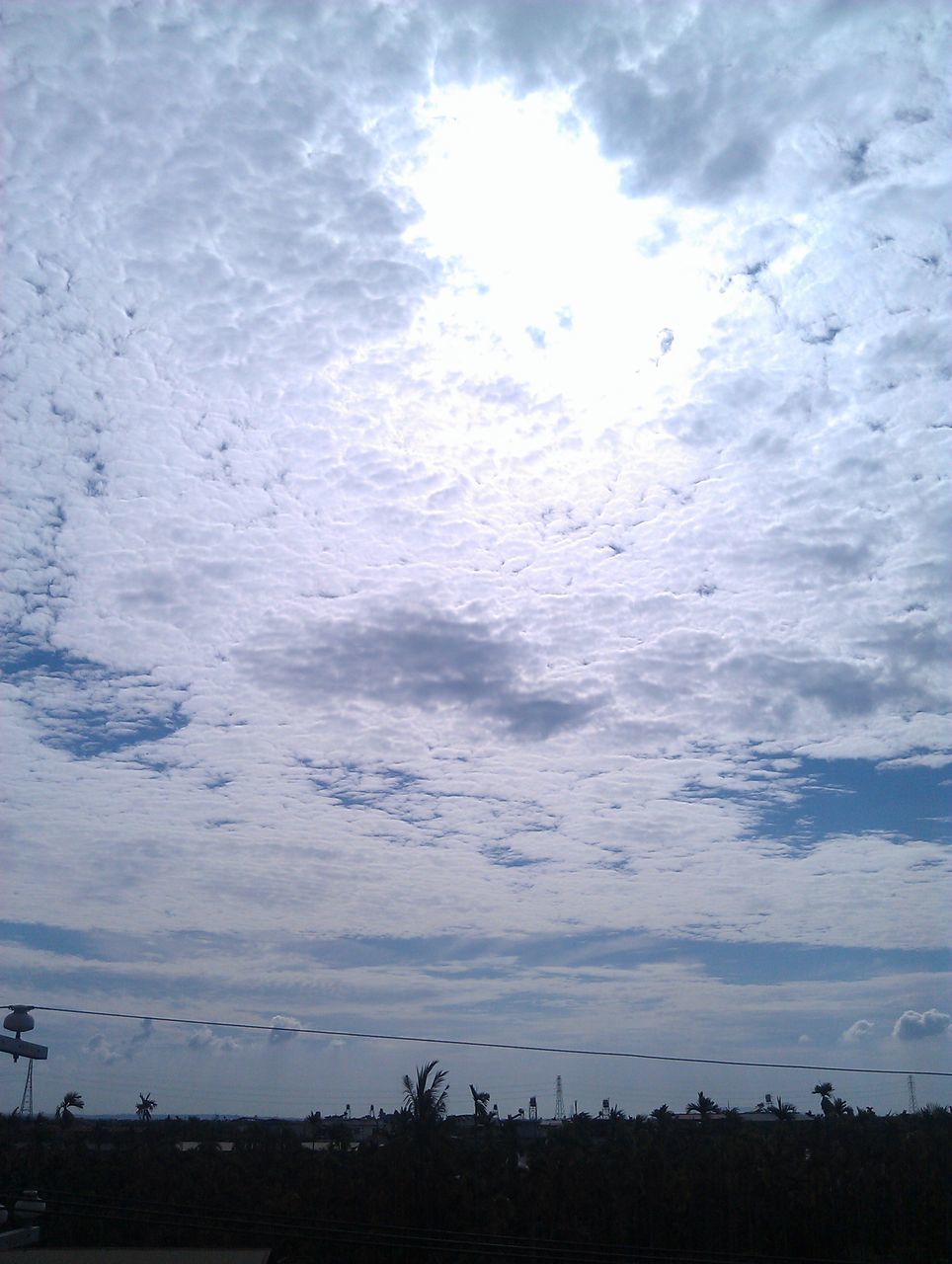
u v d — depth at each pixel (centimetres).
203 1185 5322
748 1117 8931
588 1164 5716
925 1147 5894
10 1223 3528
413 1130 5584
